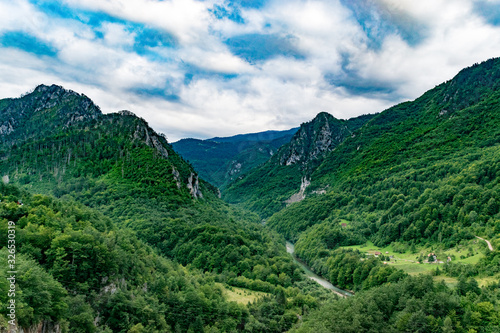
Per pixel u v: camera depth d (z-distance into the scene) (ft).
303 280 506.48
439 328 262.88
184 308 317.42
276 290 443.32
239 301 398.83
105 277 264.11
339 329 294.66
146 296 295.28
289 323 363.97
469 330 256.52
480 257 421.18
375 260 496.23
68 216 329.72
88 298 242.78
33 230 257.55
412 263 499.51
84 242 263.70
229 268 500.33
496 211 517.14
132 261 319.68
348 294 484.74
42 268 222.89
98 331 228.02
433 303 282.56
